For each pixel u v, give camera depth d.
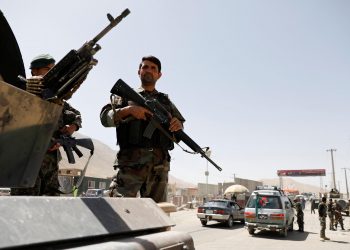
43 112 1.27
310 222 26.70
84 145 2.41
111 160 170.00
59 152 2.91
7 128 1.17
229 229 18.98
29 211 1.02
